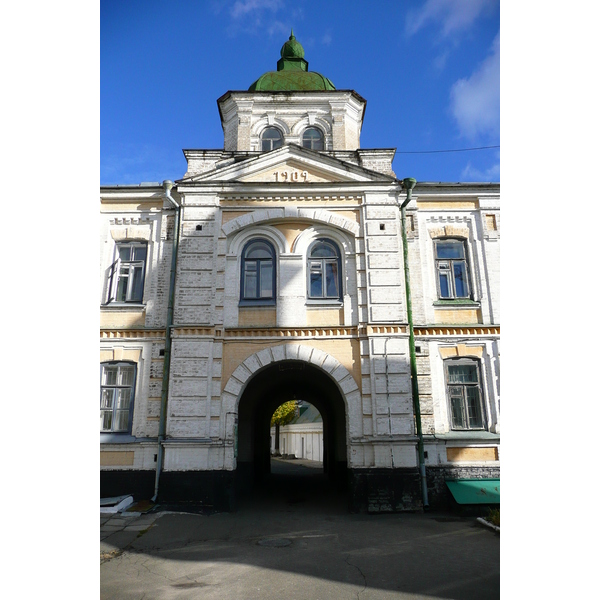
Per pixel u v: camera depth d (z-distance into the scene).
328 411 22.03
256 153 15.12
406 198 14.43
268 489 17.88
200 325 13.08
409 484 12.23
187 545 9.15
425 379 13.55
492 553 8.53
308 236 14.04
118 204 14.98
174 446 12.33
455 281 14.73
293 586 6.89
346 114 17.88
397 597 6.49
